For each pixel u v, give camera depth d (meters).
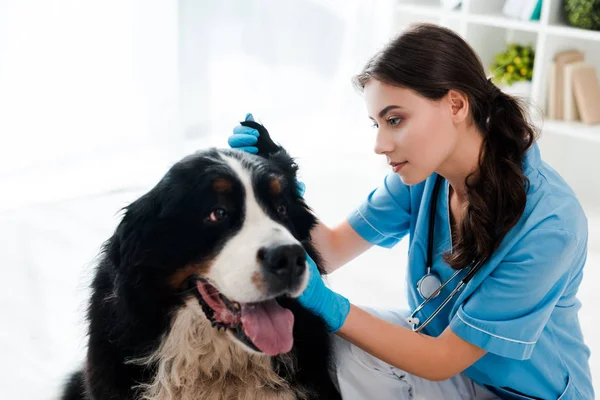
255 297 1.48
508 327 1.66
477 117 1.70
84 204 3.64
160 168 4.01
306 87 4.68
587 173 3.93
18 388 2.32
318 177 4.10
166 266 1.62
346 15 4.55
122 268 1.65
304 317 1.72
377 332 1.70
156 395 1.70
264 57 4.41
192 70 4.06
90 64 3.81
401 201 2.04
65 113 3.83
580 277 1.81
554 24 3.59
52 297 2.87
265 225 1.57
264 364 1.71
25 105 3.71
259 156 1.73
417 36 1.65
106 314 1.72
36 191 3.75
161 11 3.86
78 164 3.96
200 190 1.58
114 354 1.71
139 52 3.90
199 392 1.73
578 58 3.75
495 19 3.69
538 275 1.65
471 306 1.70
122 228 1.66
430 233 1.90
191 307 1.65
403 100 1.64
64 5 3.63
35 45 3.63
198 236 1.59
